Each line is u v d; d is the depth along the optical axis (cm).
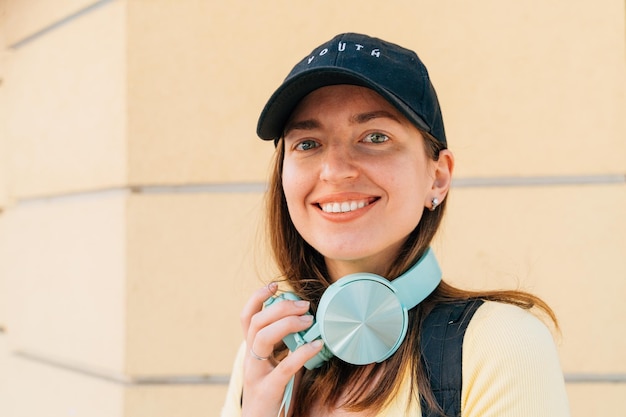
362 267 123
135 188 243
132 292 240
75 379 269
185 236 240
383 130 112
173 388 239
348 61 111
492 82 231
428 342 110
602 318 225
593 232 226
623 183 228
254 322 119
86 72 265
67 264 277
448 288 123
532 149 229
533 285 216
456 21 232
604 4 228
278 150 134
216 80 241
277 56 239
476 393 104
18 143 316
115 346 245
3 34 327
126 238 241
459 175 230
